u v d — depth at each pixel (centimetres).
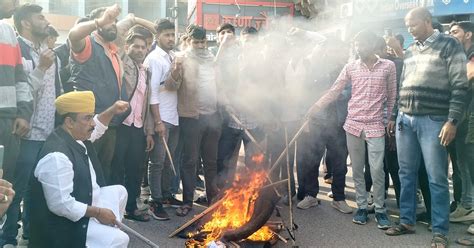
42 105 340
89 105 281
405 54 382
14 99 304
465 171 414
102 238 272
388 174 495
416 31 359
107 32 361
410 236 385
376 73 402
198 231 360
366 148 464
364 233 391
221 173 477
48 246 268
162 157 421
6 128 300
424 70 359
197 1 784
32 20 338
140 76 406
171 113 426
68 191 264
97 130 319
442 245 353
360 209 419
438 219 359
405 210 387
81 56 355
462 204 421
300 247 355
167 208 452
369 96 403
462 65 342
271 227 367
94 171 307
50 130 345
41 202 268
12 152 310
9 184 215
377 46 402
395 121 420
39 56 326
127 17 435
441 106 355
